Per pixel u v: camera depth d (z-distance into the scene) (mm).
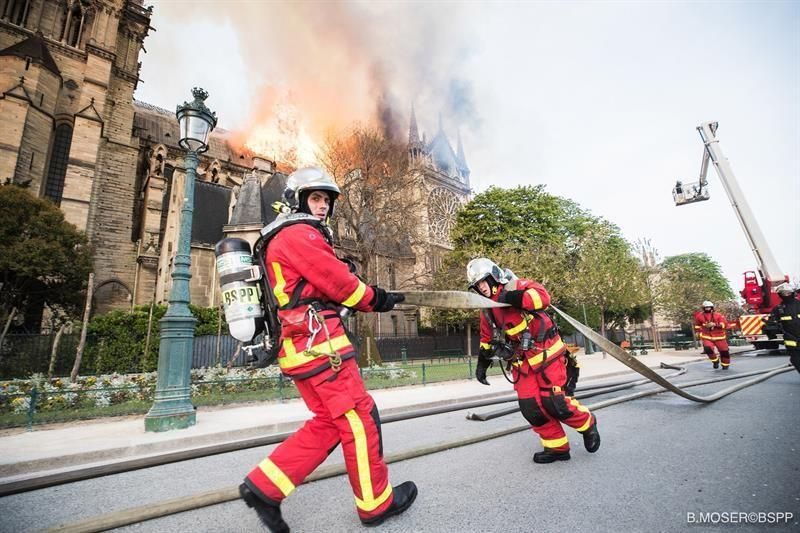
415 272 32375
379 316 36219
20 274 18656
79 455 4633
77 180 31016
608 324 33375
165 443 5215
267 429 6012
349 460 2176
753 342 16172
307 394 2207
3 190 19609
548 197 35625
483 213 35812
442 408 7000
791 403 6074
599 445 3891
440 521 2359
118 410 7613
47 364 15188
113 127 36594
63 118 32344
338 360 2115
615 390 7887
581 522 2305
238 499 2873
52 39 32594
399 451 3748
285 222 2303
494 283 3561
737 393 7199
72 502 3086
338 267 2131
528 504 2590
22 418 6727
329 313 2223
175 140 47062
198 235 31125
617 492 2770
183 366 6281
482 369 3770
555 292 24797
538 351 3416
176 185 33531
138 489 3375
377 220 22781
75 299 21266
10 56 28984
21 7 32531
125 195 36031
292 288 2182
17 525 2652
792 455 3516
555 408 3328
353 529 2281
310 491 2967
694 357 18781
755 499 2576
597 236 30984
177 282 6594
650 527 2217
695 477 3031
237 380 9273
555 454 3518
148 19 40781
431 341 34031
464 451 4000
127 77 38156
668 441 4129
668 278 32062
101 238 34062
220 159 46562
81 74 33906
